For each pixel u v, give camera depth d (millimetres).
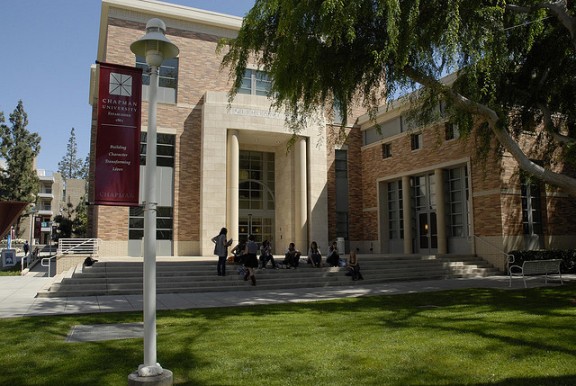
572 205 23250
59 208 77312
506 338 7105
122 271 15734
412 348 6555
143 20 25688
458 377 5211
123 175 5664
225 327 8328
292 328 8188
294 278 16875
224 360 6000
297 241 27234
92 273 15078
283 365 5754
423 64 12844
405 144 27141
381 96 13945
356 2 10617
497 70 13320
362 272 18750
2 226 15492
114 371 5559
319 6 11266
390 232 29047
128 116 5773
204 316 9656
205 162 25266
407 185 26969
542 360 5855
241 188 29656
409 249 26625
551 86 15016
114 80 5770
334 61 12555
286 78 12531
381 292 14273
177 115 25859
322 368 5609
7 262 28016
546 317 8984
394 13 10703
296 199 27562
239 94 26562
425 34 11594
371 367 5633
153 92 5570
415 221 27000
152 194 5332
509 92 15141
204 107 25609
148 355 5055
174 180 25438
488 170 21625
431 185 26000
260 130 26469
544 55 14727
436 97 14469
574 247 22875
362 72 13070
